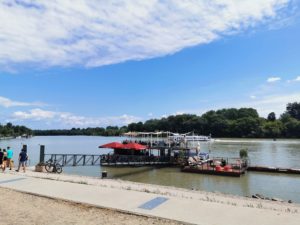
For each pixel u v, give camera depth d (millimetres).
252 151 81938
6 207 11672
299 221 9914
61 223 9672
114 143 49750
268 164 52812
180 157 50156
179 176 38719
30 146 116688
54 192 14266
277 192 28859
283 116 183250
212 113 184375
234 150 84312
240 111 187625
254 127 164625
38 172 26234
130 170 43781
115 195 13508
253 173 41375
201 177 38000
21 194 14016
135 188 17703
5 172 23453
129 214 10656
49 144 141875
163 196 13336
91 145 131250
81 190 14672
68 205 11930
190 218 10125
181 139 56781
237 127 165625
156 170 43875
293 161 57719
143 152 52750
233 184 33312
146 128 168875
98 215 10555
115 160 47531
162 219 10039
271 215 10531
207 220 9914
